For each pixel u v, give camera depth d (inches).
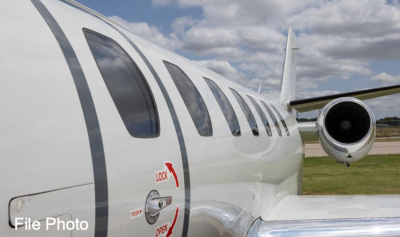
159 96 104.0
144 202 83.8
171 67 126.8
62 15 82.8
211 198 122.8
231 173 142.8
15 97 59.9
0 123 56.7
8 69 61.0
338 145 259.1
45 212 60.0
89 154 69.5
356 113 273.4
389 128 1795.0
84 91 73.9
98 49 87.7
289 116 311.9
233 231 146.0
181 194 101.4
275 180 218.2
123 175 77.3
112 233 73.8
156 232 89.1
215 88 161.5
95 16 106.5
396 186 535.2
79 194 66.1
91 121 72.4
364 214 181.0
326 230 162.1
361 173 669.3
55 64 70.1
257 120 198.5
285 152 251.1
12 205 55.6
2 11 66.6
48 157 61.6
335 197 222.8
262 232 163.6
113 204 73.9
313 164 826.2
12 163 56.6
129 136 82.7
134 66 100.3
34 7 75.2
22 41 66.2
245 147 162.7
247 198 161.9
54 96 66.4
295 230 163.8
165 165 94.0
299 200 225.5
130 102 89.3
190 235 109.4
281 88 399.5
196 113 125.6
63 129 65.6
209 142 125.4
